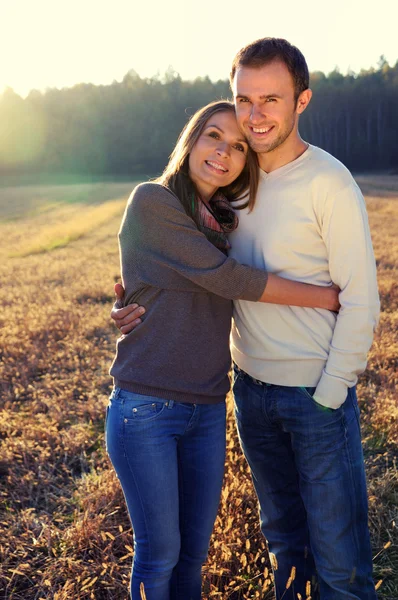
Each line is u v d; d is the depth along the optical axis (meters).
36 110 95.31
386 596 2.62
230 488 2.94
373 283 2.14
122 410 2.18
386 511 3.16
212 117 2.24
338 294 2.17
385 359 5.47
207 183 2.30
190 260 2.13
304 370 2.21
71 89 101.25
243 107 2.14
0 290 11.19
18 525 3.12
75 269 13.76
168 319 2.19
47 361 6.09
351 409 2.24
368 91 80.00
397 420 4.03
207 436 2.28
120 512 3.23
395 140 78.00
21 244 22.48
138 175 84.94
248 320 2.32
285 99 2.09
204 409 2.26
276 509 2.48
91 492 3.40
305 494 2.25
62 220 33.66
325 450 2.19
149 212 2.17
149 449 2.14
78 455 3.96
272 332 2.26
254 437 2.43
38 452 3.99
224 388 2.33
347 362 2.12
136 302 2.24
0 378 5.66
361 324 2.10
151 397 2.16
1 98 95.75
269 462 2.44
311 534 2.25
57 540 2.99
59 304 8.93
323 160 2.14
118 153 93.38
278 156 2.20
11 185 76.44
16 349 6.47
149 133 94.25
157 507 2.13
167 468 2.15
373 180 57.12
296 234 2.19
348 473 2.19
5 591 2.69
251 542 2.86
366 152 79.06
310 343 2.21
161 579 2.14
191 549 2.32
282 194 2.19
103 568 2.72
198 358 2.21
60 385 5.37
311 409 2.19
